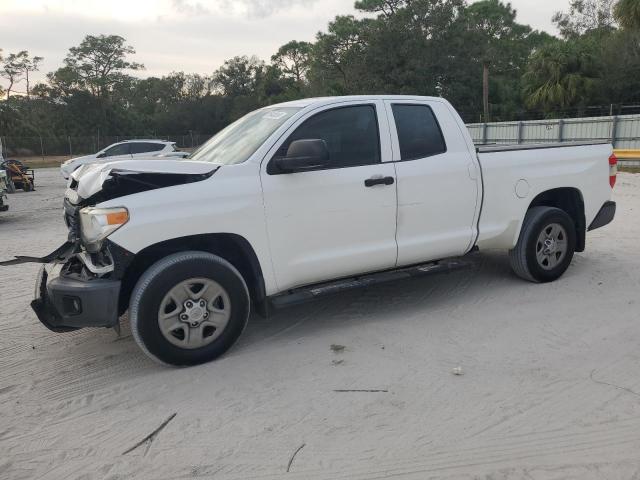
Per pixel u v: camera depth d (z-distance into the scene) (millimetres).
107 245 3854
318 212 4469
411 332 4664
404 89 47250
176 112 79438
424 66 46750
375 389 3723
